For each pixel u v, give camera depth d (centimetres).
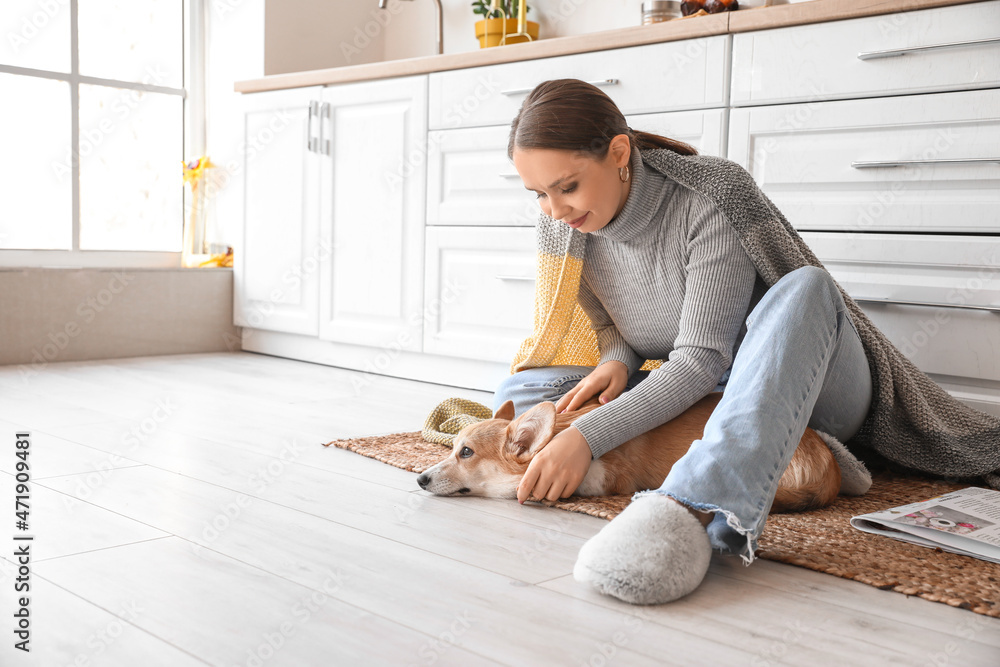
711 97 213
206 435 192
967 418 164
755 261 138
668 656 84
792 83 200
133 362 314
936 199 183
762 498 105
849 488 147
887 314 192
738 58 208
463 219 267
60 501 136
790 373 111
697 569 100
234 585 101
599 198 134
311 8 359
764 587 104
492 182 258
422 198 278
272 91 325
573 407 151
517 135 131
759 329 117
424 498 142
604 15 304
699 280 138
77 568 106
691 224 141
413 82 277
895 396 159
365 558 112
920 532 119
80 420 205
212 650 83
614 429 133
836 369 141
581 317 178
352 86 296
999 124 174
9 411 215
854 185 194
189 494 142
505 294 258
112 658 81
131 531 121
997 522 124
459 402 200
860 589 104
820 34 195
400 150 283
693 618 94
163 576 104
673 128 220
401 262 286
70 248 338
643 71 224
